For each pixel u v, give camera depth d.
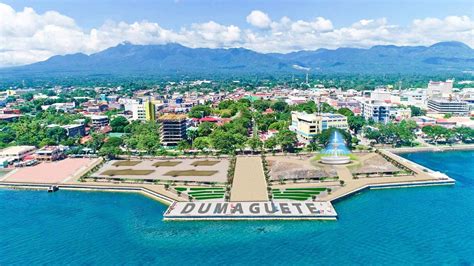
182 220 189.12
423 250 156.38
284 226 179.75
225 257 153.62
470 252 154.50
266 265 147.38
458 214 192.38
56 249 163.88
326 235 170.25
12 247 166.38
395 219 186.62
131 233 177.12
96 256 157.25
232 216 187.62
